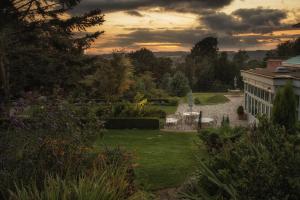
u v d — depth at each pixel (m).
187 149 15.47
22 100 7.15
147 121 24.39
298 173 4.20
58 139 6.48
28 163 5.74
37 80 24.36
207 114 31.92
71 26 23.44
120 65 38.25
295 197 4.14
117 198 4.98
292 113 10.30
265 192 4.18
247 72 27.19
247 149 5.09
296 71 22.73
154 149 15.77
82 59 27.25
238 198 4.31
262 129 5.66
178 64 83.12
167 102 40.25
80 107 9.15
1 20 19.45
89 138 8.00
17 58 23.91
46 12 22.97
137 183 7.35
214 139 11.40
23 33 22.52
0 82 20.05
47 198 4.47
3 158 5.71
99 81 38.09
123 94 42.34
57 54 25.62
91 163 6.57
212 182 5.07
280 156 4.34
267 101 21.73
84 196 4.46
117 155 7.31
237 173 4.69
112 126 24.36
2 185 5.33
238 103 39.62
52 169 5.79
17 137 6.18
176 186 9.23
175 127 25.02
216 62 75.50
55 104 7.36
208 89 72.94
